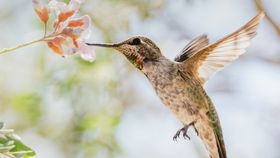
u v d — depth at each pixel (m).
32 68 13.45
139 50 9.46
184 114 9.53
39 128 13.57
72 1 7.53
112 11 13.34
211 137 9.69
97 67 13.18
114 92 13.36
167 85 9.49
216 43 9.28
